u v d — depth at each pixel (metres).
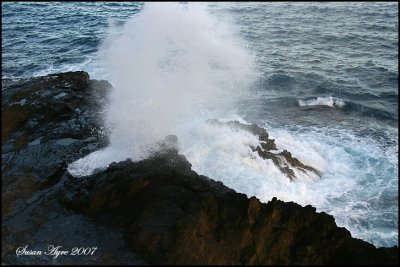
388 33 35.69
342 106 21.03
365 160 16.12
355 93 22.78
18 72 24.03
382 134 18.23
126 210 10.80
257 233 9.79
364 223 13.01
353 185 14.73
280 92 22.41
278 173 14.27
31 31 33.28
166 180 11.47
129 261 9.36
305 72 25.47
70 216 10.90
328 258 9.92
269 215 10.07
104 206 11.02
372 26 38.00
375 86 23.89
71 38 30.89
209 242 9.44
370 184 14.80
